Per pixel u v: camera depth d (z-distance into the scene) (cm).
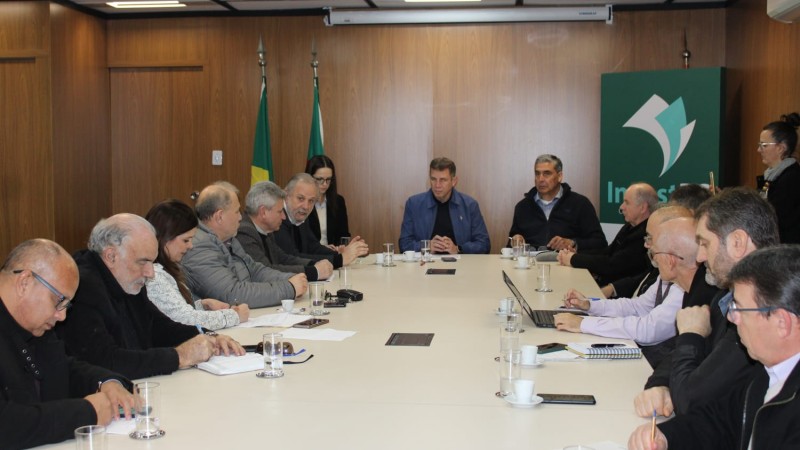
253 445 192
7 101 690
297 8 751
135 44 772
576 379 252
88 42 743
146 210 783
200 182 777
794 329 170
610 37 738
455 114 758
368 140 766
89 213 745
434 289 435
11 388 213
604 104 713
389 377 254
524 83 750
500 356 263
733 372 208
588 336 316
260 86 765
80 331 260
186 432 201
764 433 173
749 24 652
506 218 761
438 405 224
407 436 198
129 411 215
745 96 666
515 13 729
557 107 748
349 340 309
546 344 294
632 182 703
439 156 762
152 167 781
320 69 763
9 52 686
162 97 777
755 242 233
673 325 307
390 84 761
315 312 360
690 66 729
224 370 260
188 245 347
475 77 754
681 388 215
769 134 528
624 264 512
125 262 283
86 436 172
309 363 273
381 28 757
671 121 684
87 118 742
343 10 746
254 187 474
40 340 234
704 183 674
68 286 224
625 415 216
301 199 535
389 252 540
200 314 330
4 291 219
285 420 211
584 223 654
